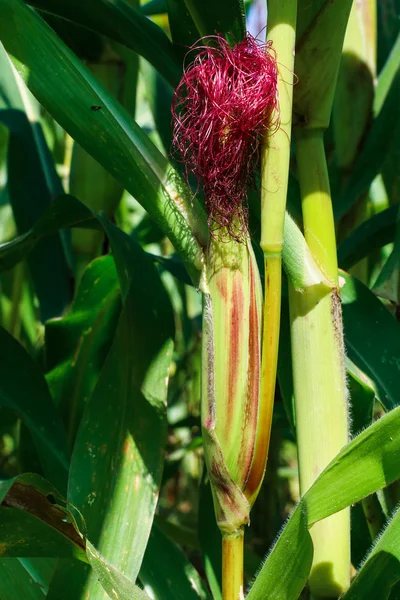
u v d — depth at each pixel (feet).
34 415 3.34
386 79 3.65
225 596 2.33
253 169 2.38
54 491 2.36
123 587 2.32
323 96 2.56
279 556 2.30
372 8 3.47
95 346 3.67
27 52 2.48
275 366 2.32
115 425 2.82
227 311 2.31
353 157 3.46
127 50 3.64
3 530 2.44
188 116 2.42
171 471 4.96
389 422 2.16
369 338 2.99
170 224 2.42
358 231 3.43
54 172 4.42
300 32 2.54
